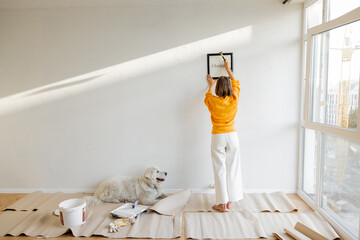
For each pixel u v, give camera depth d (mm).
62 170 3361
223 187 2754
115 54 3193
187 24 3119
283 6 3064
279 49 3113
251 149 3246
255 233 2354
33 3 3074
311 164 2971
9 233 2346
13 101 3303
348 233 2180
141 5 3111
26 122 3324
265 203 2936
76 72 3236
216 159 2789
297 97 3164
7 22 3209
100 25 3164
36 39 3215
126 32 3160
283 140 3225
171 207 2816
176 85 3195
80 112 3285
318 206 2697
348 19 2053
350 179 2158
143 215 2688
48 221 2539
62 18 3176
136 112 3252
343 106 2178
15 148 3359
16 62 3256
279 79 3150
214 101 2736
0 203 3064
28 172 3381
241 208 2840
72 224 2424
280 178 3273
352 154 2117
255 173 3273
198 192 3289
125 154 3309
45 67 3246
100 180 3350
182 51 3148
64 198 3129
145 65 3188
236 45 3119
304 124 2803
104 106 3264
